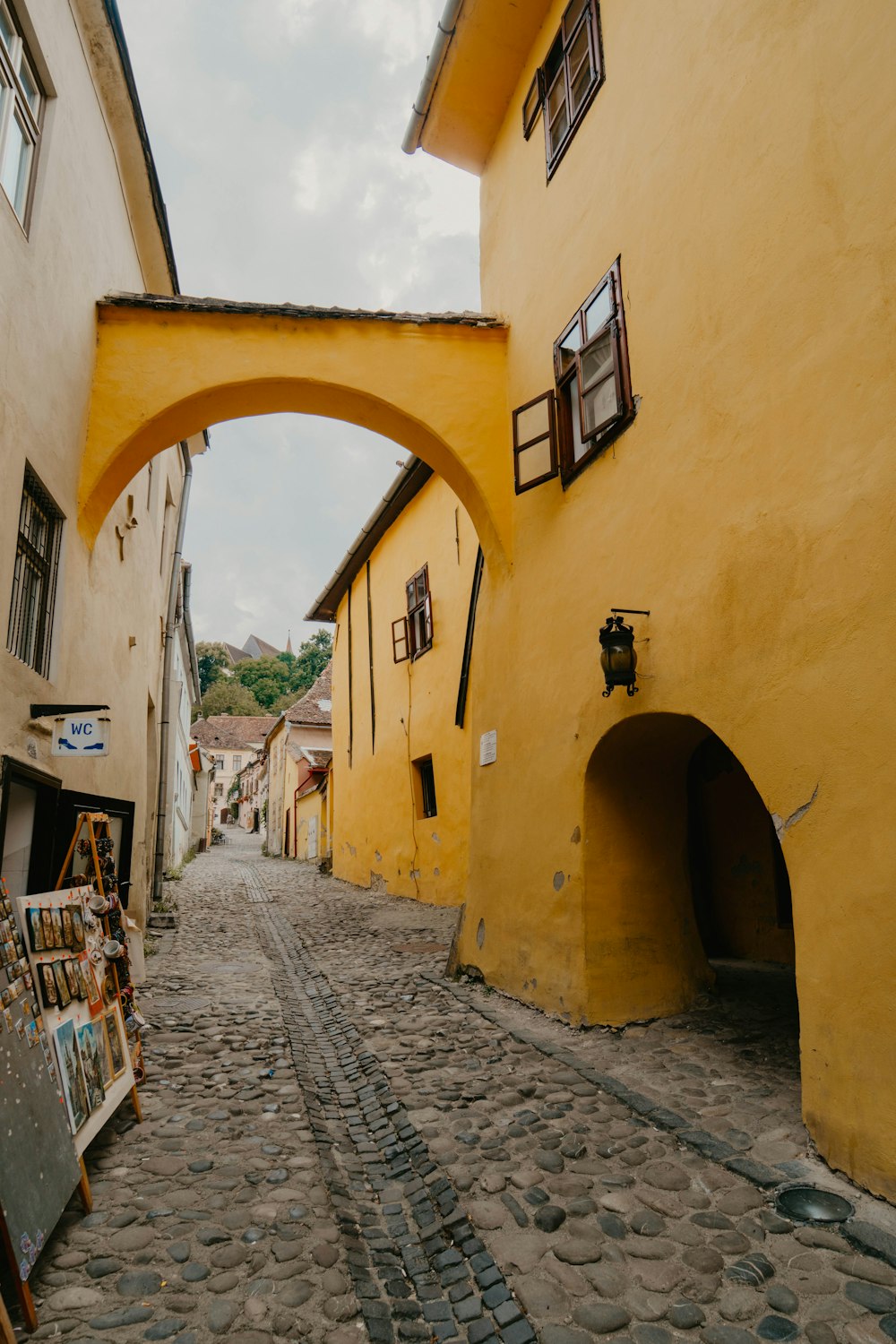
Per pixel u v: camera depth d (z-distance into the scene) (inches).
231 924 491.8
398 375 300.8
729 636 167.3
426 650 565.0
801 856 142.4
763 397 160.4
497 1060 204.5
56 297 221.1
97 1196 138.6
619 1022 219.8
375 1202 143.3
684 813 245.4
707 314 181.8
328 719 1328.7
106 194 282.4
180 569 613.3
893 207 127.7
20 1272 101.0
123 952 174.1
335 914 530.6
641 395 210.4
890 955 121.7
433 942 397.1
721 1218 123.3
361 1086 197.0
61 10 220.4
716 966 296.0
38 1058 123.4
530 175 301.6
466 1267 119.3
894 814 122.1
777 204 158.6
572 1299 108.2
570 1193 135.0
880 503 128.3
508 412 307.3
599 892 225.1
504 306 320.8
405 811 599.2
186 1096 188.1
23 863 218.8
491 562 311.0
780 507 153.4
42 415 211.3
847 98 139.5
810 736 141.7
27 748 201.3
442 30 297.3
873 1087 123.8
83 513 259.6
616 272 225.5
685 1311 104.1
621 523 216.2
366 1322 107.2
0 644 179.5
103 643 297.4
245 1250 123.0
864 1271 107.0
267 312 288.0
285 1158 156.1
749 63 169.5
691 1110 161.8
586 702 228.2
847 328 137.9
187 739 1206.9
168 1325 104.8
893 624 124.3
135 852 395.5
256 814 2384.4
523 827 264.7
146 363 277.6
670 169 200.7
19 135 201.2
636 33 221.9
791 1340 97.0
